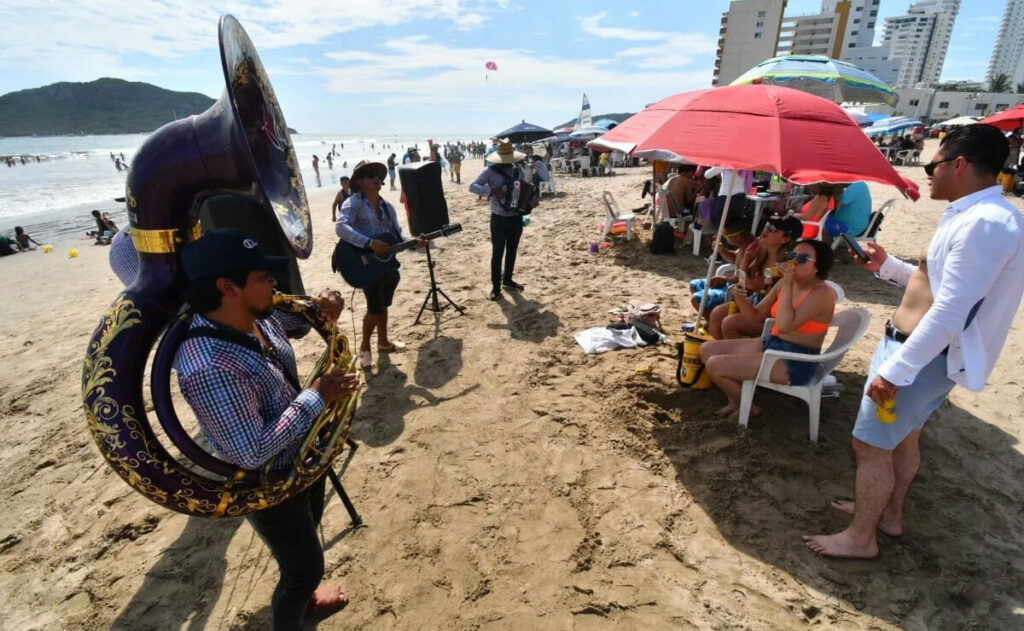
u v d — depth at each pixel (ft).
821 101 10.61
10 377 16.39
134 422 5.16
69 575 8.42
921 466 10.09
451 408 12.70
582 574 8.04
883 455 7.56
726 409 11.83
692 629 7.10
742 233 16.02
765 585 7.70
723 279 15.46
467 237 31.99
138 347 5.32
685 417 12.01
